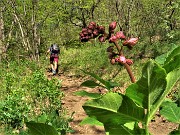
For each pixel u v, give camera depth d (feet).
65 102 32.30
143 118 5.03
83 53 61.98
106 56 51.49
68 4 68.28
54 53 51.21
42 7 68.13
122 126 5.08
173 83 5.06
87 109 4.83
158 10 60.75
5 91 33.96
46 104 29.53
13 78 38.11
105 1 72.49
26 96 30.35
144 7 63.16
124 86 36.63
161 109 5.73
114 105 4.81
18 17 65.16
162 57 5.71
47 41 81.46
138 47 49.11
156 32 58.08
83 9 66.64
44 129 5.02
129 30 60.29
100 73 44.98
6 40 62.64
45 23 77.25
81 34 6.09
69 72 51.75
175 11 49.85
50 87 28.04
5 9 67.51
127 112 4.90
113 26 5.96
